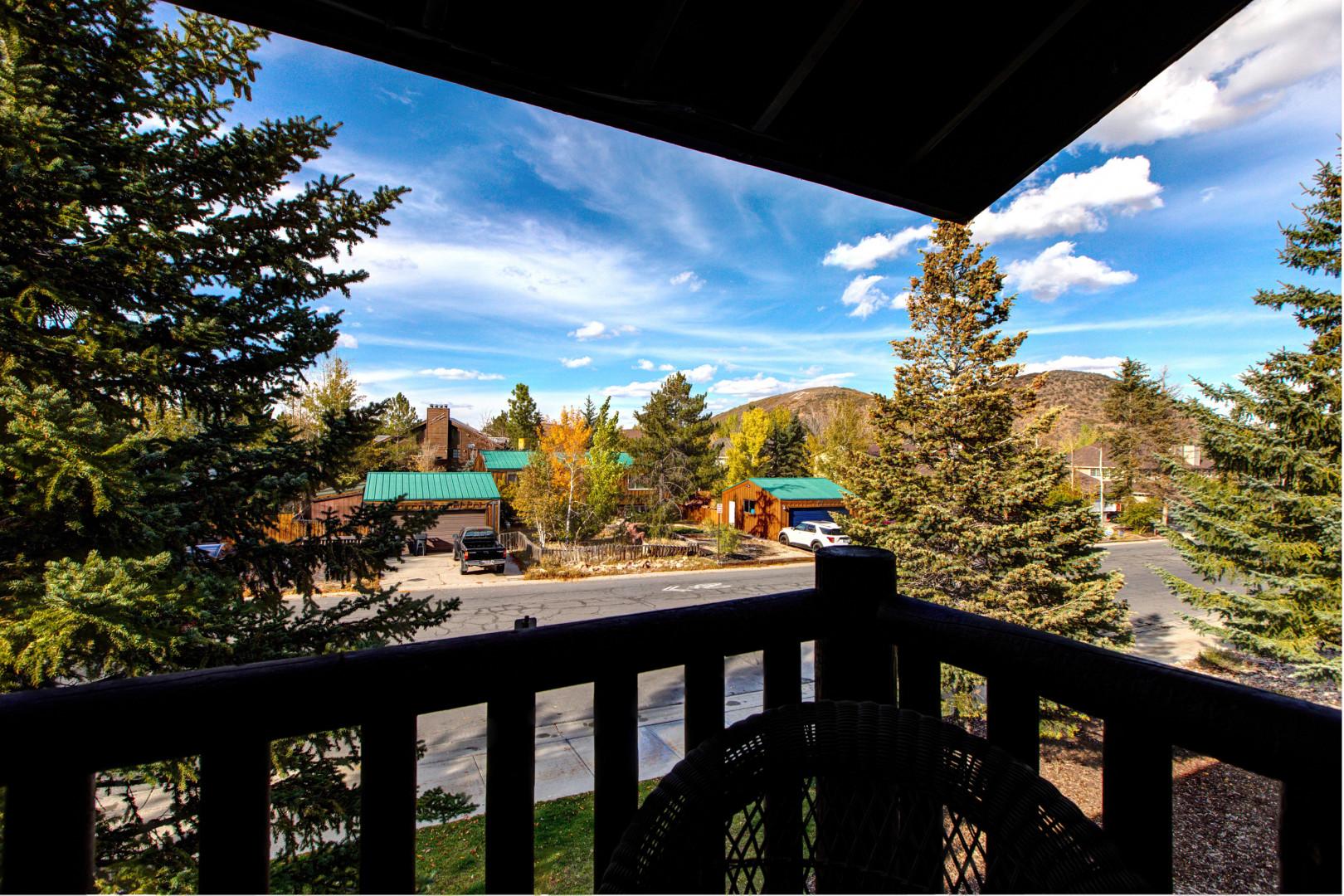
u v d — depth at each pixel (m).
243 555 3.49
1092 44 1.26
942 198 1.61
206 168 3.34
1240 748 0.67
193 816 2.84
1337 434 7.84
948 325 9.66
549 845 5.00
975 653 0.96
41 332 2.78
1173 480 9.74
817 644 1.16
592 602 14.41
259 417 3.63
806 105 1.34
